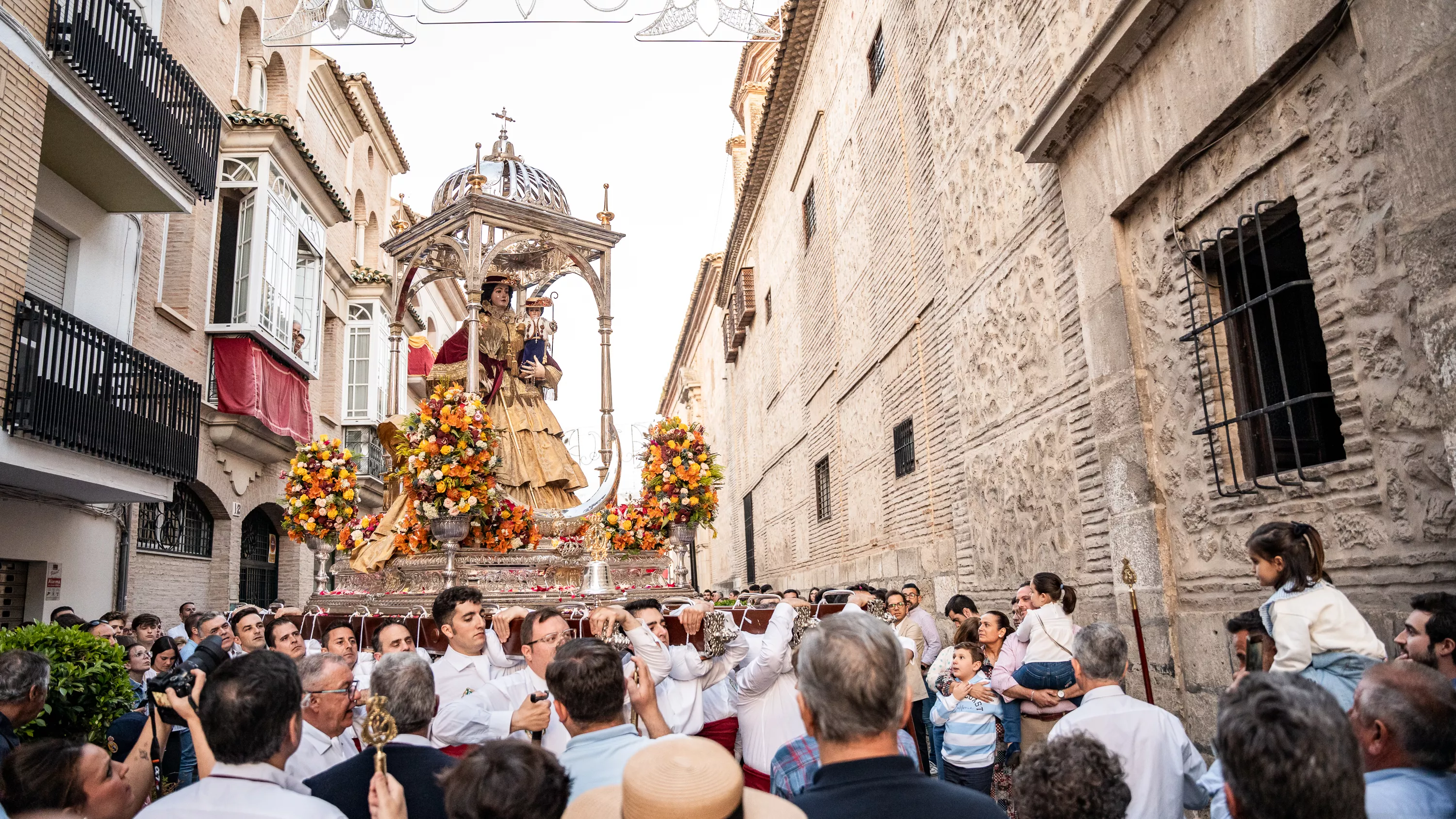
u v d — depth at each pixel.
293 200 16.89
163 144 11.66
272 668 2.83
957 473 10.73
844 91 15.99
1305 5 4.64
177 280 14.42
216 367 14.98
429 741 3.35
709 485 8.91
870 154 14.38
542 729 4.07
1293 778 1.90
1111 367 6.72
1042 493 8.31
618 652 3.46
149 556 13.73
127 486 10.96
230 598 15.69
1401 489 4.34
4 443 8.91
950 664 6.11
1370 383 4.51
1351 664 3.42
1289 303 5.45
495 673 5.09
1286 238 5.52
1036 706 5.71
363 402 22.23
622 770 3.00
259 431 15.80
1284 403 4.98
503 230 9.79
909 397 12.72
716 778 1.97
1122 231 6.66
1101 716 3.52
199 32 14.84
